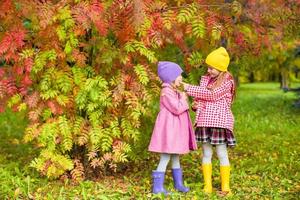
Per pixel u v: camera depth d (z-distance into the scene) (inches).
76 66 227.8
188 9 216.2
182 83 218.2
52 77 225.9
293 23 310.2
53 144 229.9
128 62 227.6
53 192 221.6
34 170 253.6
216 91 213.5
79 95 223.9
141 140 277.7
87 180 237.1
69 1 214.4
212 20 225.9
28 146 331.3
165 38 241.8
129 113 232.5
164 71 216.2
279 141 365.7
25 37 223.9
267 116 515.2
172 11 219.0
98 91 222.2
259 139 376.8
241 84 1328.7
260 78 1348.4
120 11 213.6
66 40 222.5
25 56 218.4
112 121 231.5
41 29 219.9
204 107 217.8
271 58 684.7
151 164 279.1
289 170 268.4
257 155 314.0
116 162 255.0
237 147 343.0
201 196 215.0
